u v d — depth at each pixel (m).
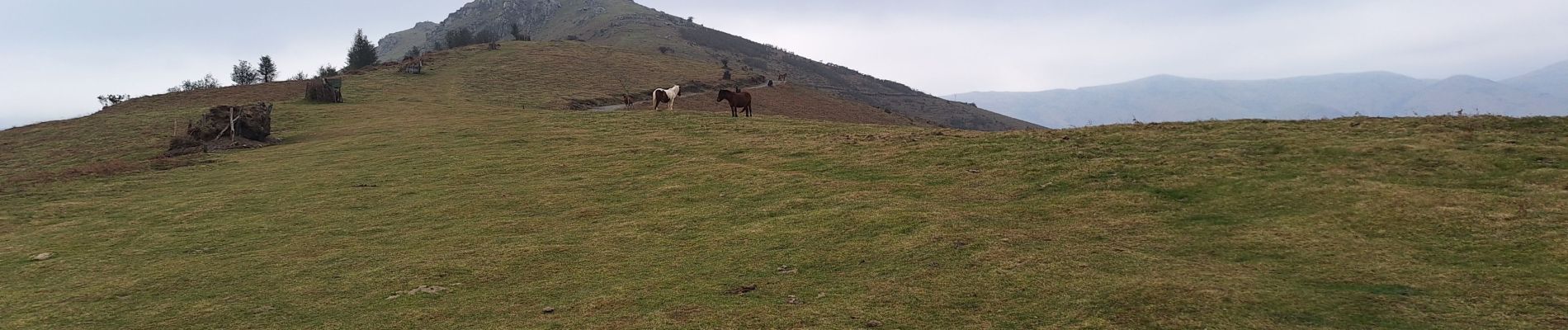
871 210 12.62
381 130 31.88
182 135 32.06
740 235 11.47
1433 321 6.56
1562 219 9.23
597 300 8.49
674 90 38.94
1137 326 6.76
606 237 11.95
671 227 12.42
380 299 9.07
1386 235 9.29
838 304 7.84
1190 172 13.38
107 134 34.66
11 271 11.45
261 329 8.18
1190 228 10.30
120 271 11.24
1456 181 11.48
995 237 10.29
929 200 13.26
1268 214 10.68
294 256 11.69
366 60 120.94
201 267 11.20
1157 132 17.44
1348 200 10.89
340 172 20.89
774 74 174.88
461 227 13.33
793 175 16.58
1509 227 9.11
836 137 22.14
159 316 8.84
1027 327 6.90
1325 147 14.23
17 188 19.77
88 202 17.66
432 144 26.52
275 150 26.86
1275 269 8.32
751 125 27.27
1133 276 8.24
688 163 19.14
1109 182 13.36
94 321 8.76
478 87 64.50
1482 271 7.78
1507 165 11.98
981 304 7.60
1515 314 6.60
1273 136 15.68
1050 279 8.26
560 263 10.44
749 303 8.07
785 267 9.54
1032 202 12.53
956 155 17.27
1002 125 166.88
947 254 9.58
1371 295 7.27
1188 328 6.66
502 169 20.08
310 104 47.44
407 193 17.11
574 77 77.31
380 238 12.74
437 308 8.59
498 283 9.59
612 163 20.11
